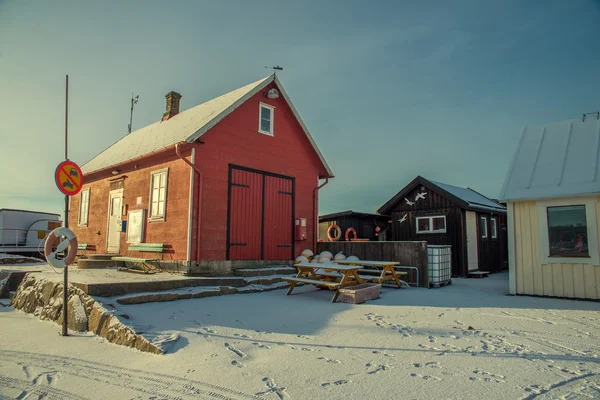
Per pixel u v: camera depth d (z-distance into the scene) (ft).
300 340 17.66
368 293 28.63
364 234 68.85
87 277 28.58
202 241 35.47
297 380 12.98
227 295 30.09
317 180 48.67
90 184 52.60
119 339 18.22
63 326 20.12
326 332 19.04
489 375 13.34
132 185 43.65
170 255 36.65
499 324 20.89
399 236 58.13
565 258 31.01
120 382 13.53
